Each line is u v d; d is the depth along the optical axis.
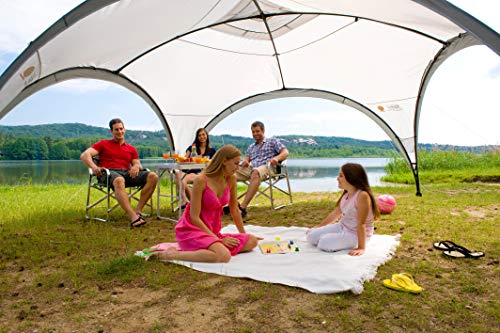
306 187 8.38
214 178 2.70
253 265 2.44
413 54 5.09
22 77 3.28
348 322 1.66
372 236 3.15
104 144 4.45
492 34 2.35
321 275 2.16
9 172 13.55
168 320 1.71
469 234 3.22
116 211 4.76
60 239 3.26
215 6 4.07
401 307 1.83
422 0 2.65
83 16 2.87
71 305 1.89
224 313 1.78
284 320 1.70
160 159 6.65
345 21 4.61
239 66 5.93
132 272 2.33
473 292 2.00
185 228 2.67
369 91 6.11
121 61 4.99
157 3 3.64
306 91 6.75
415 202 5.10
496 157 10.62
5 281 2.27
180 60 5.46
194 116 6.71
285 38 5.18
